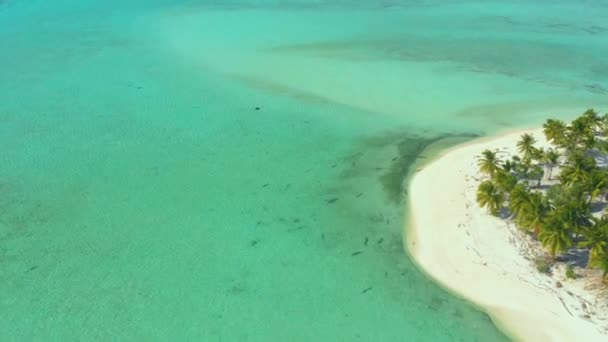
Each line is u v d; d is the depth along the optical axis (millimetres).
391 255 46250
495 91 80250
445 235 47812
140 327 39094
